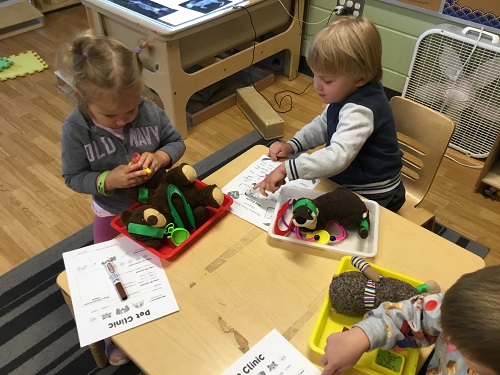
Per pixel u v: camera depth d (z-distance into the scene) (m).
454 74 2.04
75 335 1.44
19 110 2.46
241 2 2.14
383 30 2.36
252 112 2.37
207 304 0.83
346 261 0.89
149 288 0.86
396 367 0.73
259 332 0.79
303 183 1.12
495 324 0.51
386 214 1.03
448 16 2.08
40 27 3.28
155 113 1.21
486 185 2.00
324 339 0.78
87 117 1.09
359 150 1.15
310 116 2.47
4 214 1.87
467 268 0.91
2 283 1.60
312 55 1.12
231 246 0.95
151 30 1.91
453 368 0.71
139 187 1.09
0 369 1.37
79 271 0.89
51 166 2.11
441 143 1.32
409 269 0.90
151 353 0.76
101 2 2.11
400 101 1.36
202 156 2.18
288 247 0.95
